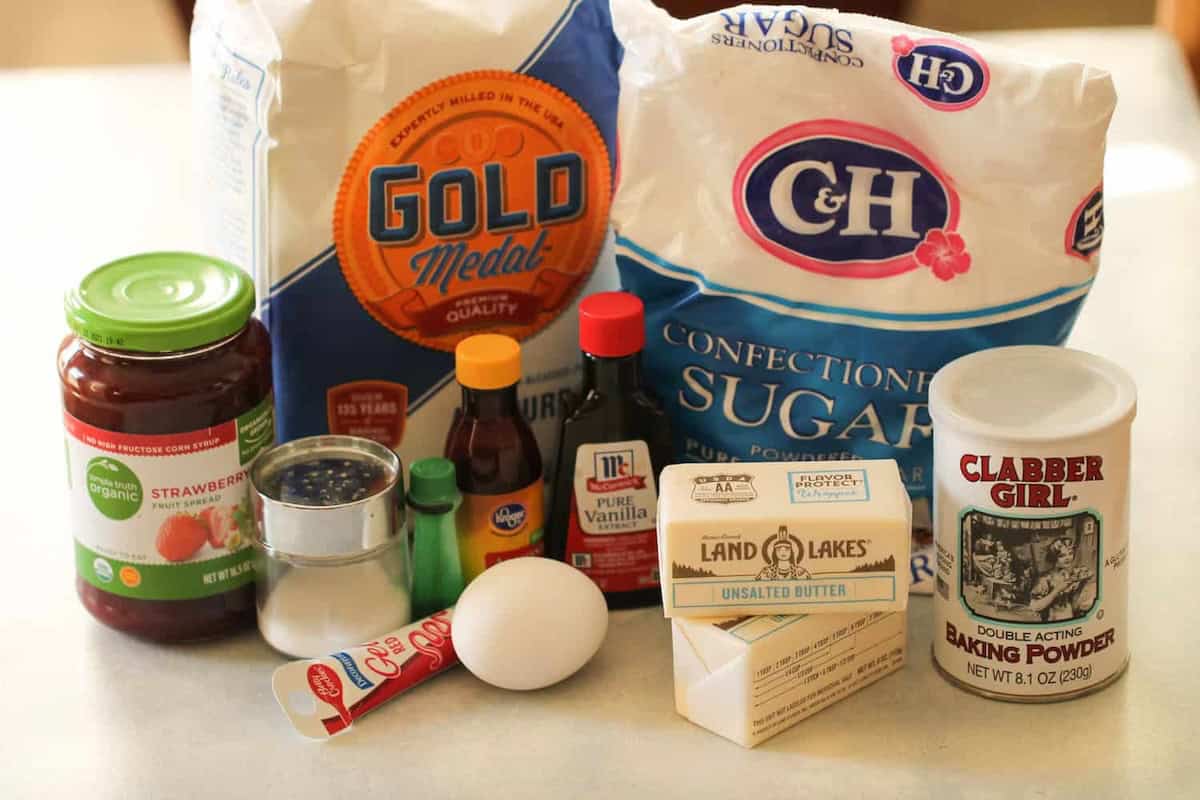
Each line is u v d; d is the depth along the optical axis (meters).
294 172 0.82
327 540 0.77
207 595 0.81
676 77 0.82
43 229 1.25
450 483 0.82
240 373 0.78
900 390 0.83
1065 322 0.82
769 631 0.74
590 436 0.83
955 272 0.81
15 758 0.75
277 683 0.76
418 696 0.79
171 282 0.80
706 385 0.86
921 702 0.78
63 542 0.92
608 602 0.86
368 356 0.87
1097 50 1.46
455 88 0.84
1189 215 1.24
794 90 0.81
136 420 0.76
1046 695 0.77
